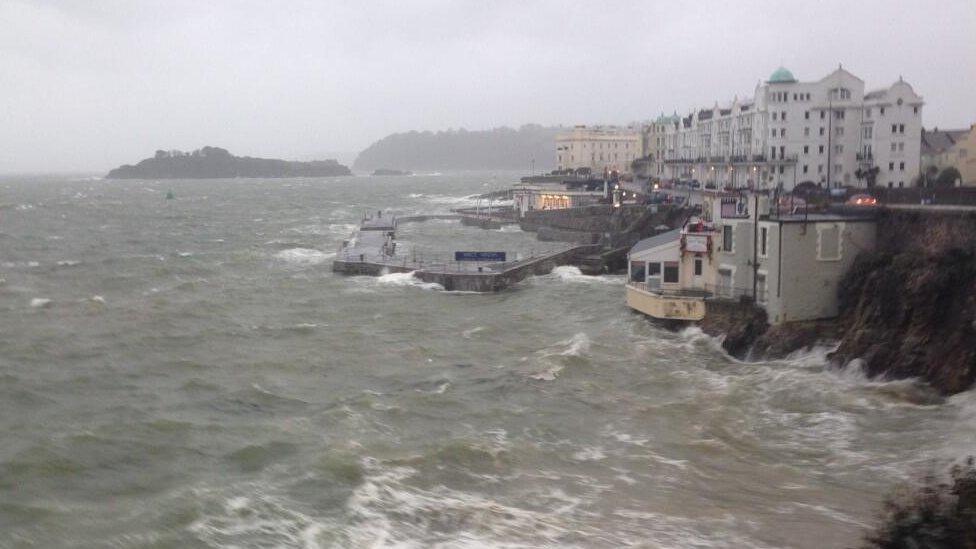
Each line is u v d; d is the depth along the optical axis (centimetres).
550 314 6869
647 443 3862
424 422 4141
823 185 11625
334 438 3878
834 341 5066
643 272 6569
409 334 6166
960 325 4475
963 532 2470
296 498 3259
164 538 2948
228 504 3200
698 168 15912
